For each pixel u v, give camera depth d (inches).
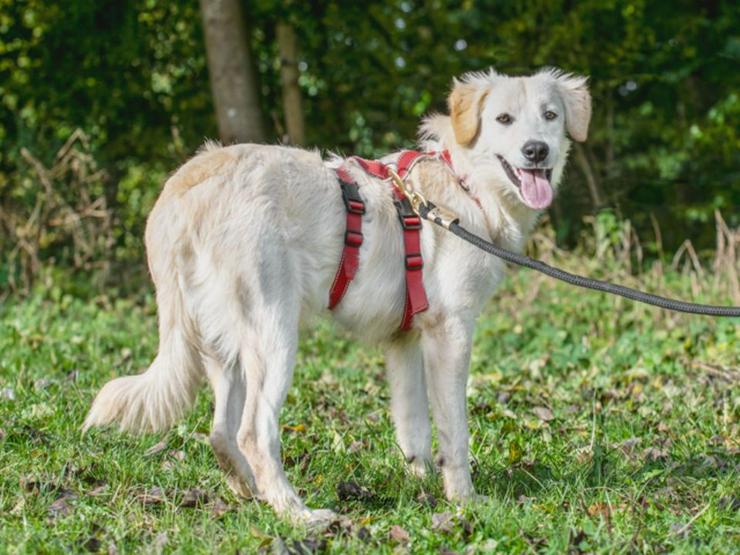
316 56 527.8
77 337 317.4
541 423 221.5
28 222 416.2
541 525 154.4
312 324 173.0
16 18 500.4
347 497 171.6
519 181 177.3
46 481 165.3
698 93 530.3
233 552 139.2
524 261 160.4
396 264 171.8
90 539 141.9
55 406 211.5
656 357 293.1
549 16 478.6
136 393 165.5
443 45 509.7
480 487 179.5
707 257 452.1
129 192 499.2
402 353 183.8
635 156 551.2
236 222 160.9
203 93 524.7
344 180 171.0
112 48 503.5
